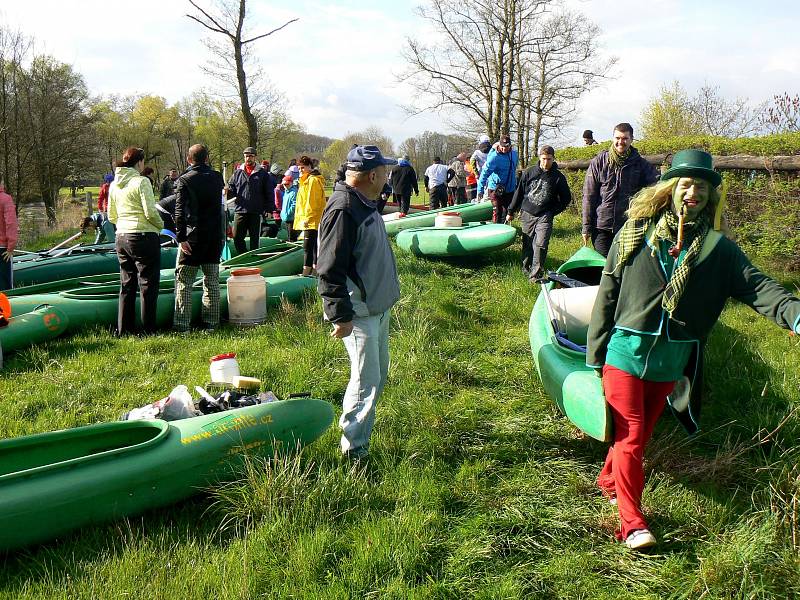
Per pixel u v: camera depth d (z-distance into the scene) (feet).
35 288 25.50
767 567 9.69
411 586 9.77
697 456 13.39
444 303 25.43
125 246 21.84
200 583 9.55
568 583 9.91
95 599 9.25
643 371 10.18
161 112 133.49
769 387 15.83
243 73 63.05
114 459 10.97
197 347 20.97
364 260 12.24
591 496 12.22
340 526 11.15
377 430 14.33
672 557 10.30
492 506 11.87
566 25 77.97
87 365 18.92
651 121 75.61
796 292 25.26
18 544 10.14
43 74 70.79
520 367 18.74
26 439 11.65
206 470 11.76
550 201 27.58
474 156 52.75
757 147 29.91
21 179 68.85
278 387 17.04
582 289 17.63
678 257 9.68
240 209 35.91
